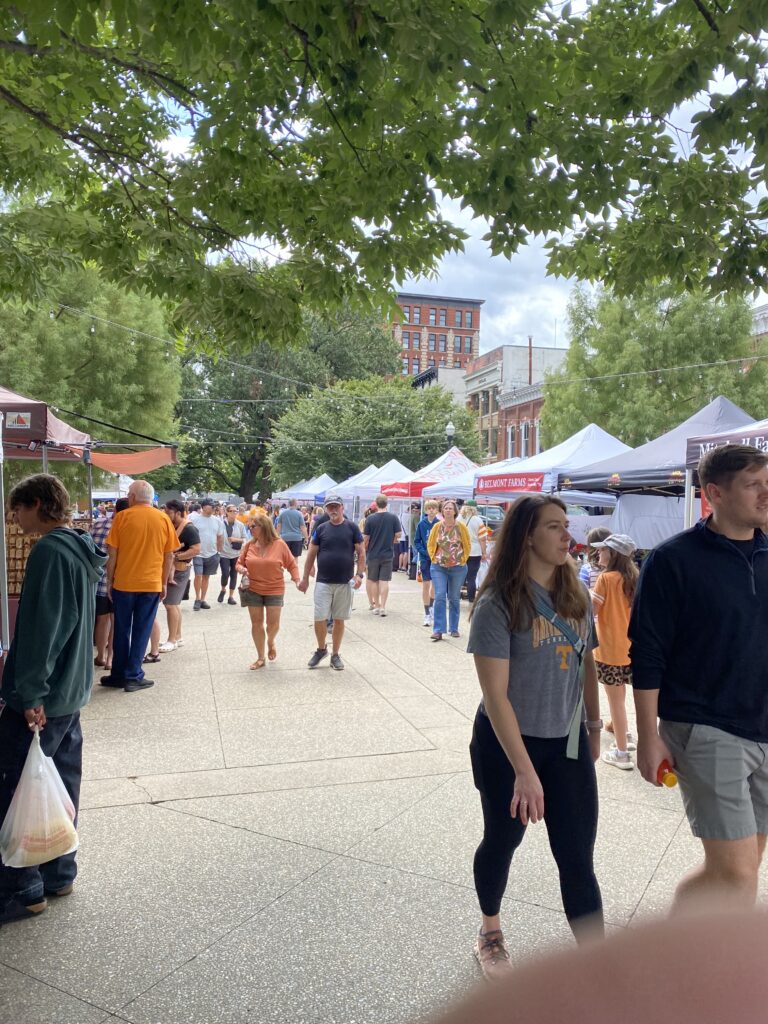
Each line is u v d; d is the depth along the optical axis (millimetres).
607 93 4641
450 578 10172
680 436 10398
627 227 5555
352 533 8234
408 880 3625
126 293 6230
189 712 6492
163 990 2799
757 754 2660
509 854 2879
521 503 2852
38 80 5203
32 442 8680
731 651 2670
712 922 482
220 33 3641
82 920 3270
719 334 28078
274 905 3393
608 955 451
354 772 5090
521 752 2650
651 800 4648
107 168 5973
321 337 49688
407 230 5301
